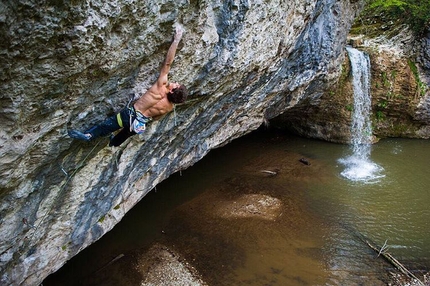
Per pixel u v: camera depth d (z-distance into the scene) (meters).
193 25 4.43
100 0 3.06
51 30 2.87
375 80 14.25
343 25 11.47
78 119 4.00
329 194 11.10
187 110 6.21
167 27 3.98
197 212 10.16
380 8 15.70
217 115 7.71
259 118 10.56
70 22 2.96
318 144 14.87
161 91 4.21
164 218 9.85
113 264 7.98
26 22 2.69
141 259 8.17
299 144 14.88
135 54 3.90
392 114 14.85
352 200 10.76
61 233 5.29
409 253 8.49
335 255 8.41
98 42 3.33
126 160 5.59
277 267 7.99
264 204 10.49
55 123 3.71
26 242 4.62
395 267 8.02
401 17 14.81
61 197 4.76
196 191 11.30
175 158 7.64
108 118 4.36
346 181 11.89
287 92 10.91
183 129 6.71
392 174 12.34
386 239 9.00
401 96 14.25
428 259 8.31
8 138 3.29
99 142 4.60
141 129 4.29
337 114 14.35
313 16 8.59
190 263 8.09
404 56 14.25
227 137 9.66
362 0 12.09
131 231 9.22
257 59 6.56
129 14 3.42
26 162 3.71
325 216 9.96
